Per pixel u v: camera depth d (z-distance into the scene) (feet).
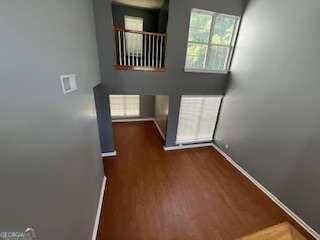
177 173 12.99
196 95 15.24
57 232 4.18
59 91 4.69
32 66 3.42
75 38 6.48
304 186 8.75
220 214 9.46
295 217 9.23
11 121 2.74
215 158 15.42
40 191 3.50
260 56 11.44
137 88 13.55
